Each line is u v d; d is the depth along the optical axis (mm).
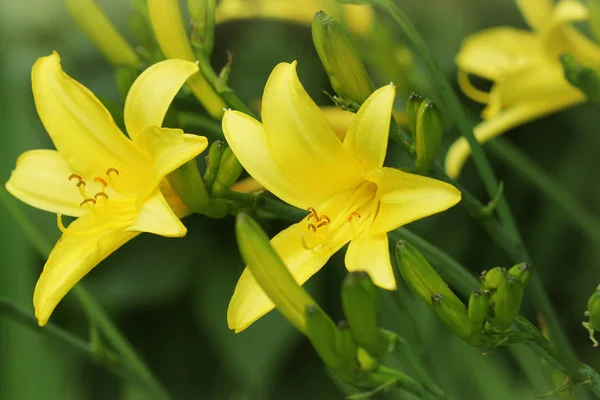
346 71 778
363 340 732
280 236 773
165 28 798
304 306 730
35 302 776
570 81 821
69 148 801
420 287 749
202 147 756
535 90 902
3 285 921
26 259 926
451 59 1023
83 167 803
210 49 803
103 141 796
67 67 1024
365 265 746
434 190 745
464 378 884
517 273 744
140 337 1106
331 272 1025
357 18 902
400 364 829
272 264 723
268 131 766
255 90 1021
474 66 943
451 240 1019
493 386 882
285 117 765
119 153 797
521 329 755
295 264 767
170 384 1106
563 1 895
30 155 818
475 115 987
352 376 740
